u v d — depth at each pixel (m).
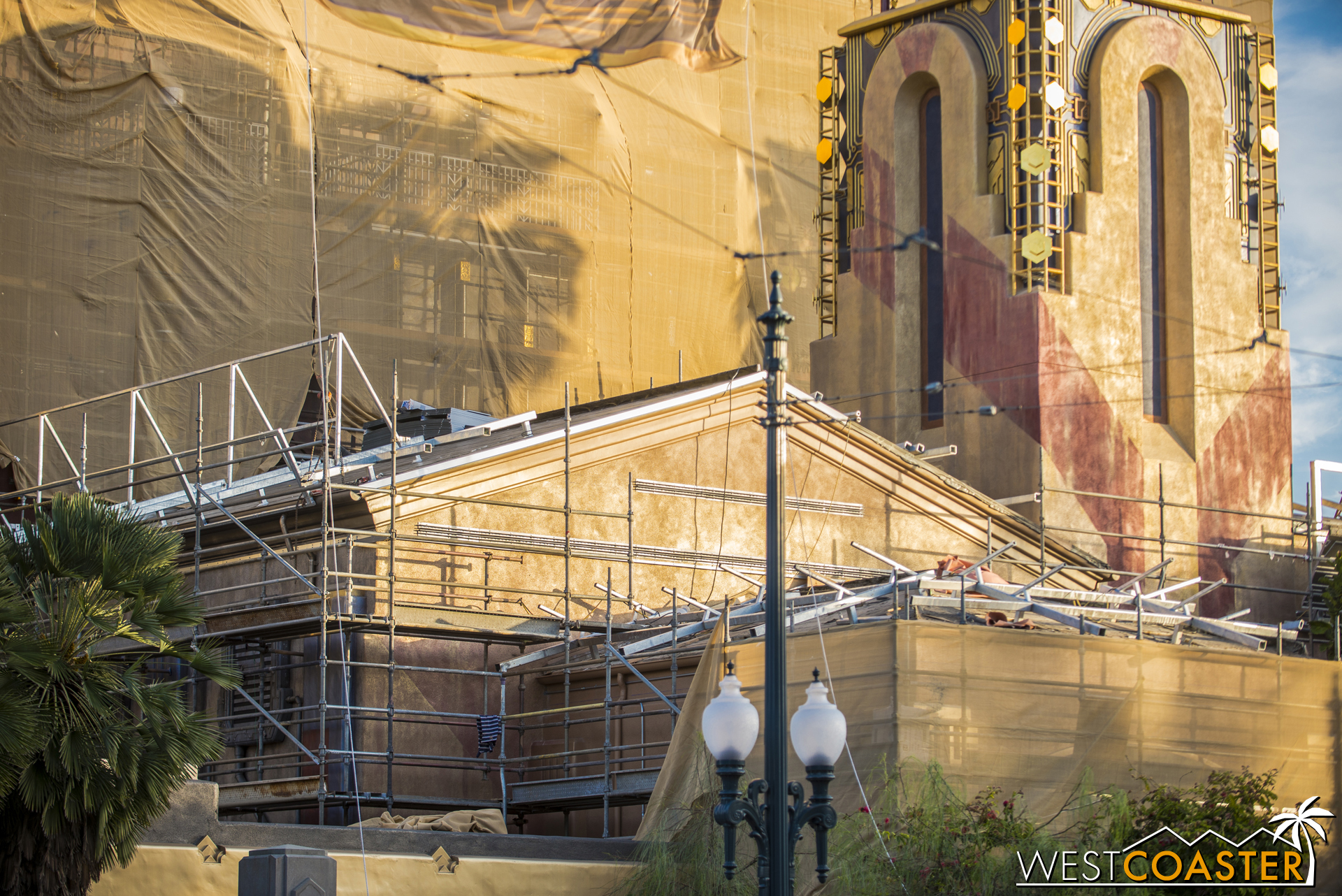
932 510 79.06
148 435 88.31
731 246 106.94
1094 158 89.25
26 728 40.22
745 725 36.41
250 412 90.38
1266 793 53.22
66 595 44.28
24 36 87.94
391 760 60.00
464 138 99.62
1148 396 89.62
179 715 44.34
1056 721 53.19
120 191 89.25
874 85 95.12
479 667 66.12
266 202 92.62
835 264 96.75
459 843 50.41
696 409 72.81
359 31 97.31
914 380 91.81
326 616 58.84
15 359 86.00
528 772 66.69
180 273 89.88
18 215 86.94
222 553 69.00
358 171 95.81
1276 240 95.06
